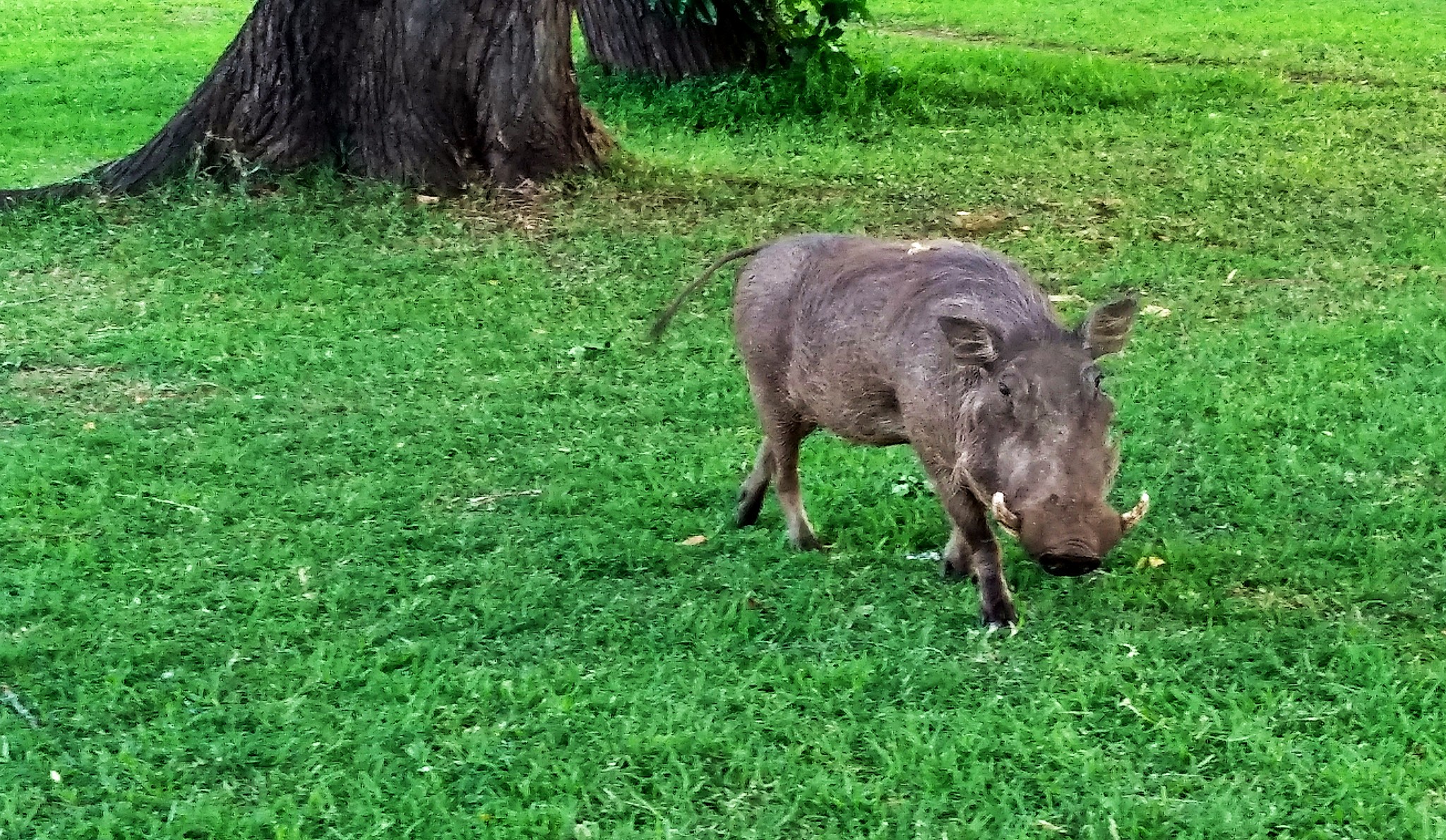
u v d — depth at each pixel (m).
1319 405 6.84
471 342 7.91
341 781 4.20
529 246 9.55
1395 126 12.65
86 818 4.03
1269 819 3.91
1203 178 11.00
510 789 4.16
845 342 5.09
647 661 4.85
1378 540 5.58
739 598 5.23
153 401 7.15
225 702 4.62
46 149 12.44
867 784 4.14
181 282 8.80
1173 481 6.17
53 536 5.76
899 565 5.55
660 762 4.27
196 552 5.63
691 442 6.72
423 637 5.03
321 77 10.41
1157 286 8.68
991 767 4.16
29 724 4.48
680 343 7.91
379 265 9.12
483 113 10.55
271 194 10.23
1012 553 5.52
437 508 6.06
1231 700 4.48
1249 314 8.20
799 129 12.93
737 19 14.71
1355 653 4.69
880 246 5.31
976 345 4.46
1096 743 4.31
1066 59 15.48
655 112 13.70
